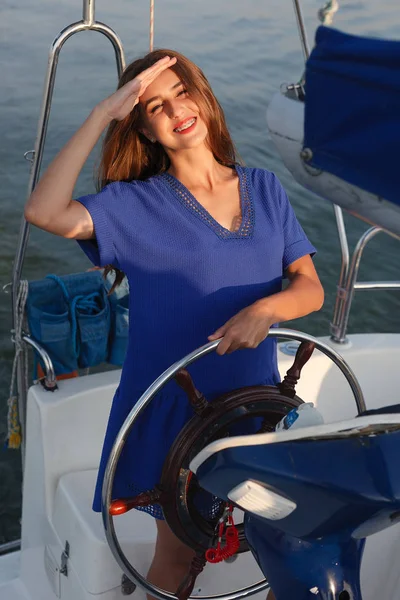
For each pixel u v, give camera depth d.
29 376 3.93
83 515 1.86
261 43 8.81
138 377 1.55
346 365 1.53
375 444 1.09
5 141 6.91
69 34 1.66
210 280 1.48
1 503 3.69
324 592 1.21
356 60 0.90
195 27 9.41
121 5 10.31
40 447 2.03
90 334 2.14
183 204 1.50
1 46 9.03
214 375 1.51
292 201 5.96
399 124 0.86
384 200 0.91
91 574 1.81
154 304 1.50
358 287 2.26
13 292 2.09
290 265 1.59
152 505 1.60
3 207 6.05
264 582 1.64
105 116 1.43
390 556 2.03
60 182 1.42
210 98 1.52
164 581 1.72
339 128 0.94
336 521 1.13
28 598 2.24
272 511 1.08
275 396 1.45
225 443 1.05
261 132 6.75
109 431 1.60
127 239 1.47
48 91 1.70
